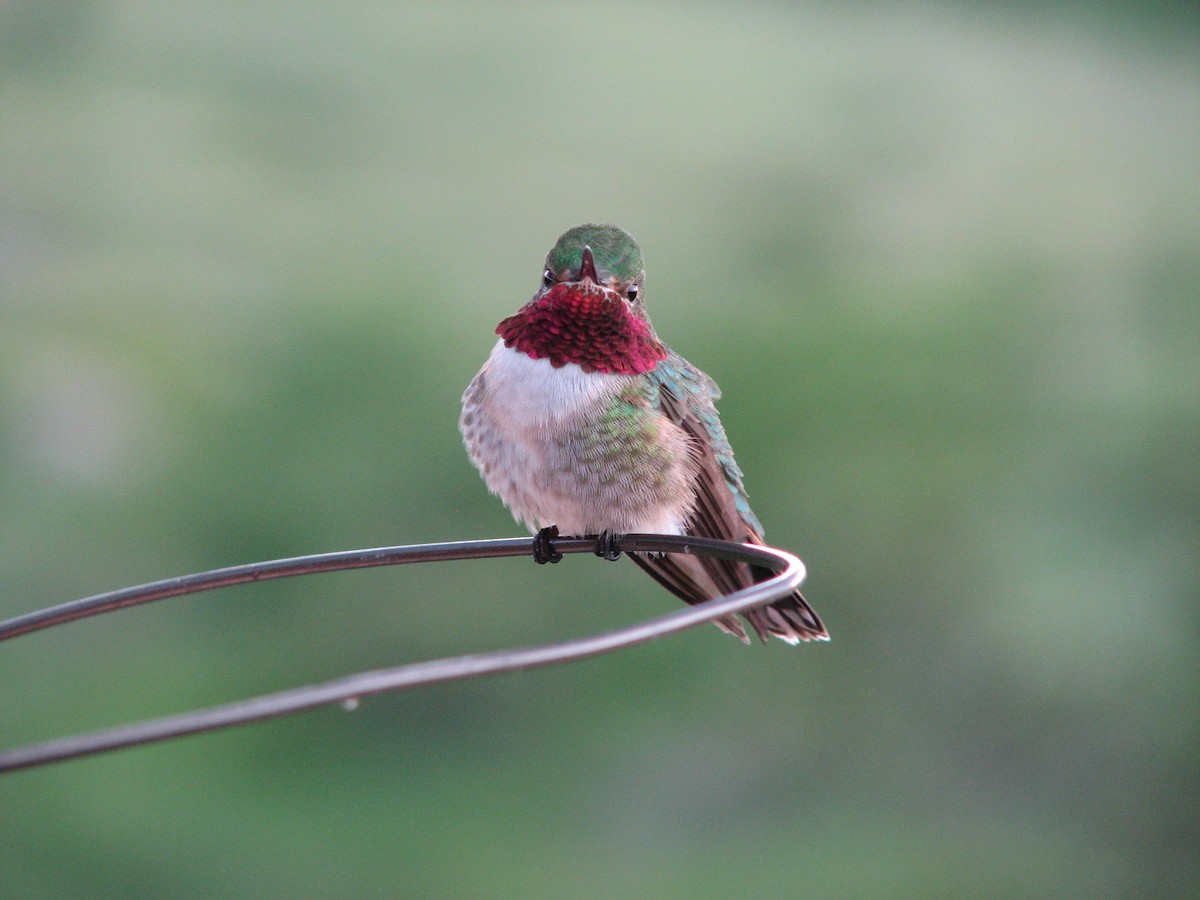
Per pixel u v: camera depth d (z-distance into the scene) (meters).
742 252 22.19
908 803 15.33
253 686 15.77
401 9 30.48
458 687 16.12
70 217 21.36
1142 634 16.09
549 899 13.23
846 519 17.14
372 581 16.84
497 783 15.09
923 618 16.70
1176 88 29.09
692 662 16.28
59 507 16.94
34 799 14.38
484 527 17.25
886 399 18.08
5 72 25.91
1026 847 14.78
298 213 22.38
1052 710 16.00
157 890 13.23
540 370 5.84
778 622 6.26
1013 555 16.86
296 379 18.81
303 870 13.59
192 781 14.85
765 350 18.50
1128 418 17.95
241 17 28.53
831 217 23.20
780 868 13.95
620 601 16.58
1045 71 30.27
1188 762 15.55
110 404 18.06
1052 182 24.17
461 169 24.34
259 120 25.14
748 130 26.47
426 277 20.55
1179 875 15.04
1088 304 19.86
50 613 4.46
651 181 24.39
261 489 17.36
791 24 33.16
